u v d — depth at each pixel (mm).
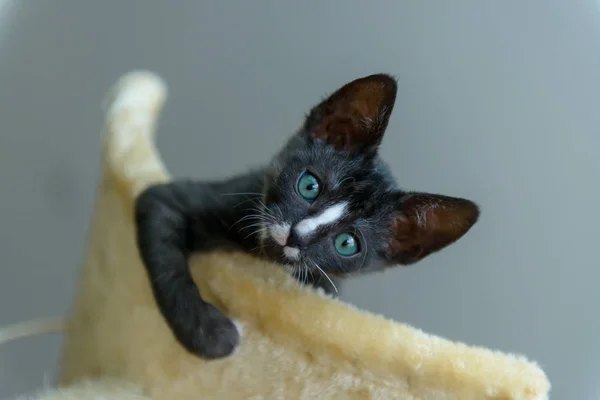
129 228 426
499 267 541
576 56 486
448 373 360
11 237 609
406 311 573
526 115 506
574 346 528
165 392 402
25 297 623
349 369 371
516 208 524
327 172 435
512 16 495
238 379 391
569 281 523
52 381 572
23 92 580
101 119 589
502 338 548
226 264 406
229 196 438
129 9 568
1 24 563
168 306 398
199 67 576
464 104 519
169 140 593
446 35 513
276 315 379
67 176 602
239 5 557
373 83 419
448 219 432
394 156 539
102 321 442
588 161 499
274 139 574
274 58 561
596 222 507
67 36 573
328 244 432
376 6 526
